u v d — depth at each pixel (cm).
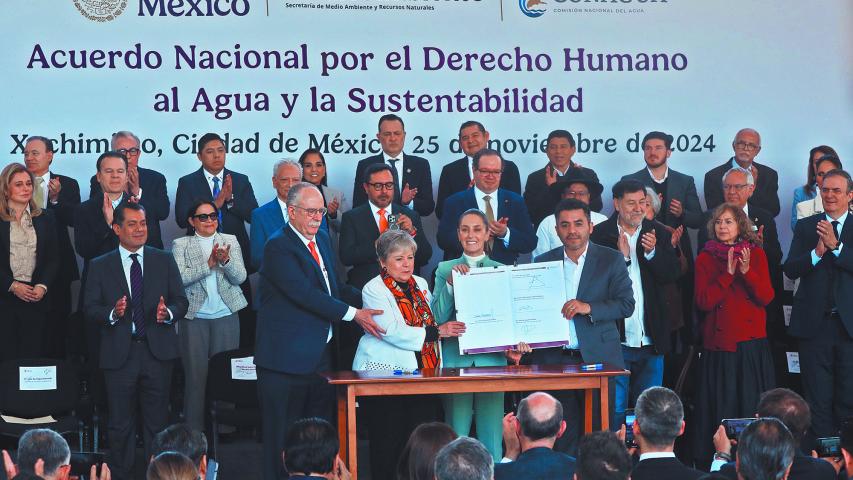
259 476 1055
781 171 1326
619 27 1316
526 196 1282
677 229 1187
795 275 1112
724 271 1075
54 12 1251
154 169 1261
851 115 1330
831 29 1333
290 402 934
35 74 1247
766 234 1252
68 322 1152
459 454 537
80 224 1152
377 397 936
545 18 1309
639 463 653
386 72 1292
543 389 848
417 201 1261
